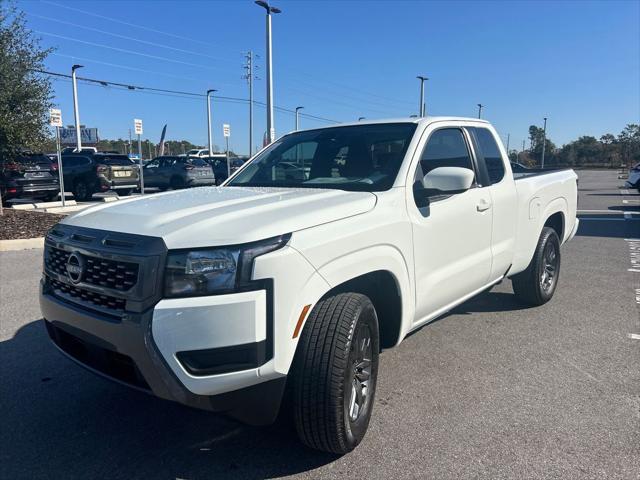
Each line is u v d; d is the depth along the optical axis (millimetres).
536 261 5547
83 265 2805
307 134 4555
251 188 3883
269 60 22797
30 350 4727
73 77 33031
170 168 24359
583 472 2859
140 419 3533
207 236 2553
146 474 2920
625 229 12156
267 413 2650
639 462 2945
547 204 5617
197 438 3289
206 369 2480
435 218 3744
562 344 4746
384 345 3654
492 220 4512
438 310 4027
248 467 2969
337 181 3828
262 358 2518
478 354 4531
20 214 13594
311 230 2768
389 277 3365
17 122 12227
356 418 3031
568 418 3436
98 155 20219
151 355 2471
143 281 2518
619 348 4637
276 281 2535
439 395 3779
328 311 2814
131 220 2867
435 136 4074
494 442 3162
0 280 7328
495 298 6246
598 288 6676
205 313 2439
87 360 2979
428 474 2859
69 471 2951
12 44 12281
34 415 3584
